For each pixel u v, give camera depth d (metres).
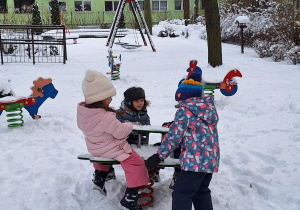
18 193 3.75
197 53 16.22
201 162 2.96
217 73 11.15
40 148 5.01
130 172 3.27
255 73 11.12
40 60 13.91
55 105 7.66
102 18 32.56
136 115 3.82
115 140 3.30
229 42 21.06
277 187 3.92
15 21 28.94
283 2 15.92
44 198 3.64
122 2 17.36
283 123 6.09
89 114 3.20
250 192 3.83
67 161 4.60
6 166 4.41
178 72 11.13
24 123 6.07
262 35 17.12
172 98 8.20
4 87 6.07
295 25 14.66
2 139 5.33
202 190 3.19
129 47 17.11
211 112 3.06
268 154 4.82
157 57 14.98
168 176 4.21
